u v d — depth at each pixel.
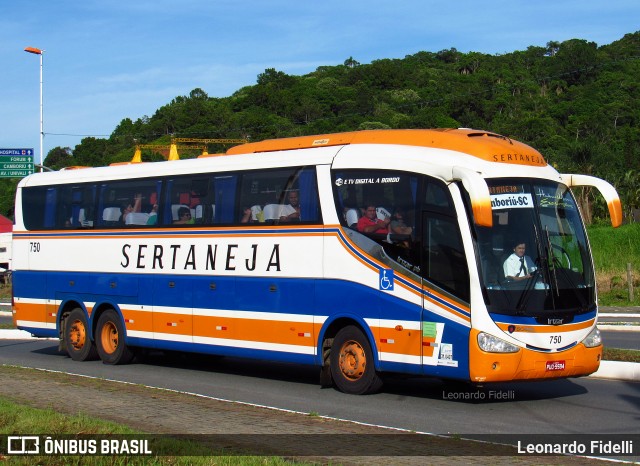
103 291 18.47
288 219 14.79
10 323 29.88
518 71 162.25
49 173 20.33
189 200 16.70
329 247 14.10
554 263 12.59
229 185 15.92
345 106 136.75
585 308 12.71
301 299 14.45
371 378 13.52
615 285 39.44
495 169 12.73
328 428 10.48
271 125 118.81
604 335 23.50
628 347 19.83
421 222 12.91
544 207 12.85
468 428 10.89
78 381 14.83
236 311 15.52
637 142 106.75
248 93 138.75
